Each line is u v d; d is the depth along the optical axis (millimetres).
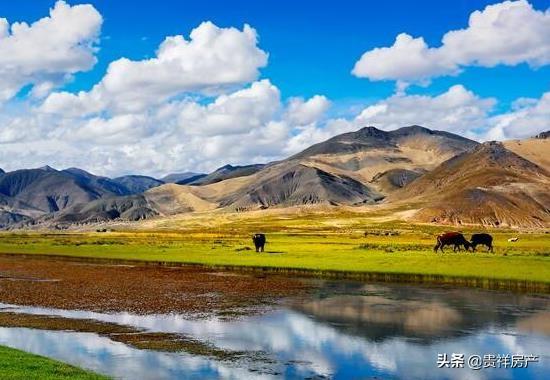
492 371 31281
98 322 43938
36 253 109938
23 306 51250
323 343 37094
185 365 31953
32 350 35188
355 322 43906
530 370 31484
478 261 78375
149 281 69375
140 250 112688
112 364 32000
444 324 42938
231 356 33844
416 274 70000
